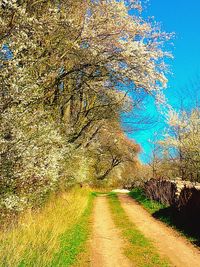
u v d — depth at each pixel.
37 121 13.48
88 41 17.77
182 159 29.95
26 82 11.66
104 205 28.42
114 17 17.75
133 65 18.53
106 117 25.95
